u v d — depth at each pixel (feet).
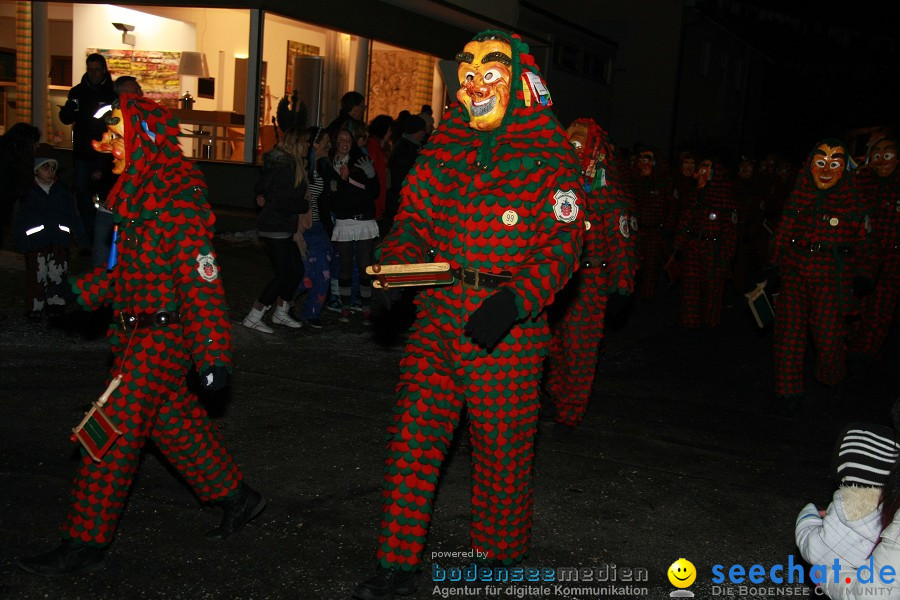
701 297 39.73
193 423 13.17
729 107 106.22
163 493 15.74
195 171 12.72
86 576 12.60
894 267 29.45
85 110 32.37
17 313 26.89
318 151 29.78
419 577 12.78
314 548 13.97
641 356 31.48
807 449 21.48
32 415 19.11
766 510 17.11
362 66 54.95
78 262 34.14
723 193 35.83
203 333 12.12
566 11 88.63
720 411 24.68
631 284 20.06
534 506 16.42
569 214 11.87
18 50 52.95
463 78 12.19
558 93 75.56
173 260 12.17
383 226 33.32
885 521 8.58
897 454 8.90
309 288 29.60
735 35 101.76
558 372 20.88
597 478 18.25
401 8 56.34
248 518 14.11
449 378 12.49
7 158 26.02
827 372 24.95
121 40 51.24
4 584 12.23
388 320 31.78
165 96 50.70
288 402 21.72
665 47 86.17
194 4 46.96
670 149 87.45
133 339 12.34
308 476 16.97
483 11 61.72
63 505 14.87
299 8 48.03
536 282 11.47
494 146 12.26
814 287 24.09
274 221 27.50
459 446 19.16
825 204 23.49
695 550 15.02
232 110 49.32
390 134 37.14
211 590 12.48
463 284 12.05
